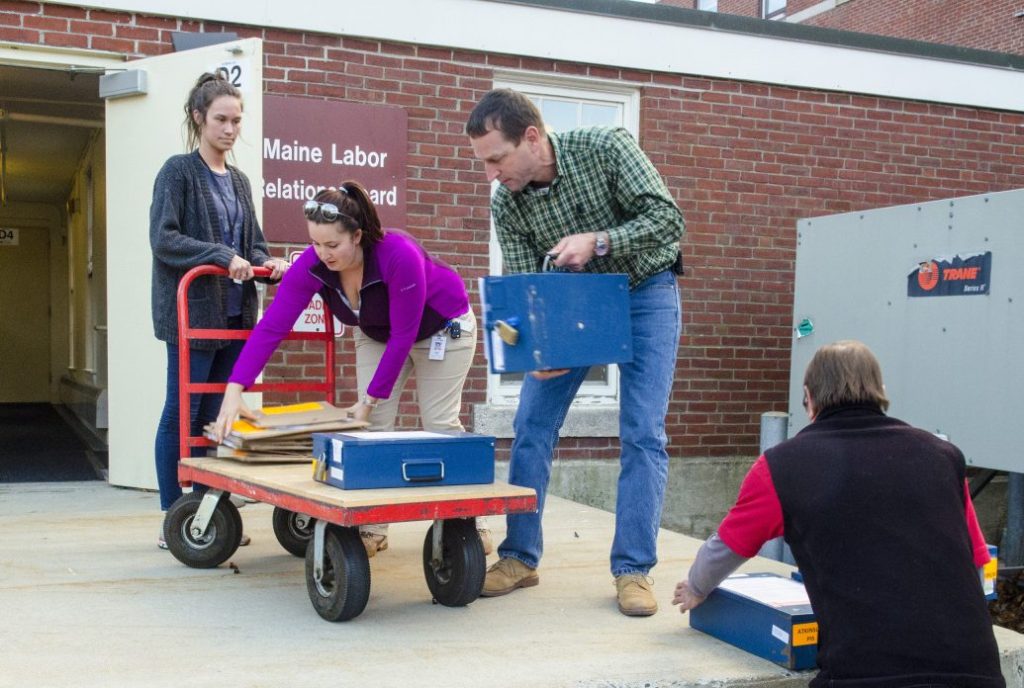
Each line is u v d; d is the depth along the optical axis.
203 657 2.70
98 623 2.98
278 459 3.47
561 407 3.44
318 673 2.60
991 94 8.12
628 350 3.01
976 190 8.14
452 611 3.22
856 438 2.44
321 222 3.24
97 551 3.94
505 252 3.38
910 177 7.92
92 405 9.32
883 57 7.75
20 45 5.52
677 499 7.24
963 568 2.29
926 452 2.41
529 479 3.44
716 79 7.30
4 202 14.36
